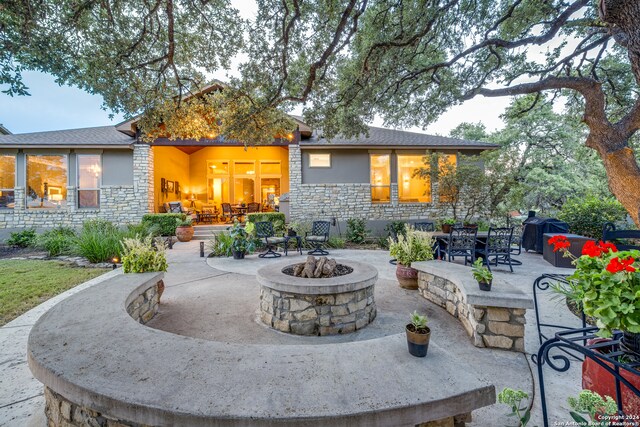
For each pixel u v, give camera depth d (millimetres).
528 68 6148
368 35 4980
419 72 5543
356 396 1183
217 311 3529
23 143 9305
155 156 10719
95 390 1211
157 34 4332
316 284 2883
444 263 3957
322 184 10453
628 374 1339
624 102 6461
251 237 7180
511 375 2129
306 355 1525
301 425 1068
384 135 11742
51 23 3553
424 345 1493
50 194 10070
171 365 1410
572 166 13609
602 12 3053
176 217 9914
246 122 5586
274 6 4266
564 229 6695
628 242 6258
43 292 4270
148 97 4875
